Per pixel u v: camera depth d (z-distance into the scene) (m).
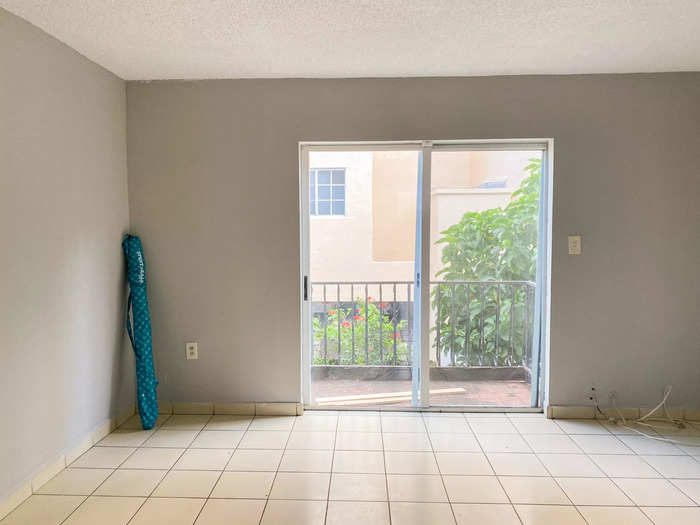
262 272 3.10
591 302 3.04
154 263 3.11
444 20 2.17
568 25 2.23
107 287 2.85
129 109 3.04
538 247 3.18
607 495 2.21
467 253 3.19
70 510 2.08
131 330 3.04
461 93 2.98
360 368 3.27
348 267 3.21
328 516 2.04
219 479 2.35
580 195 2.99
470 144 3.10
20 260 2.13
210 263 3.10
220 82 3.02
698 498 2.19
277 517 2.04
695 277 3.00
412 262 3.21
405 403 3.28
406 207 3.17
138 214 3.09
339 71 2.88
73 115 2.51
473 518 2.03
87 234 2.64
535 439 2.80
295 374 3.15
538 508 2.11
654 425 2.98
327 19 2.16
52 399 2.36
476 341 3.25
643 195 2.98
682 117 2.93
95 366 2.73
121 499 2.17
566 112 2.96
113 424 2.93
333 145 3.13
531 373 3.26
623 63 2.76
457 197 3.15
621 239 3.00
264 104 3.02
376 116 3.00
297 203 3.06
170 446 2.71
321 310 3.24
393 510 2.09
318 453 2.62
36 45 2.22
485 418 3.12
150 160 3.06
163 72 2.88
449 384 3.27
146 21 2.17
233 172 3.06
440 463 2.51
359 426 2.99
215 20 2.17
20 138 2.12
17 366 2.12
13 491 2.10
